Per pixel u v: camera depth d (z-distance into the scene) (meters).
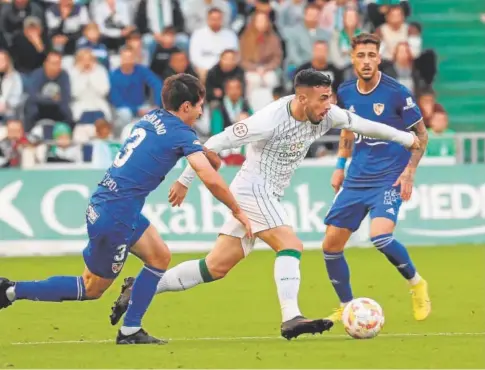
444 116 41.75
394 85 23.45
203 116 42.28
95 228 19.20
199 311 25.64
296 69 44.66
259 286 29.98
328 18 46.50
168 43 44.38
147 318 24.62
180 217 37.38
